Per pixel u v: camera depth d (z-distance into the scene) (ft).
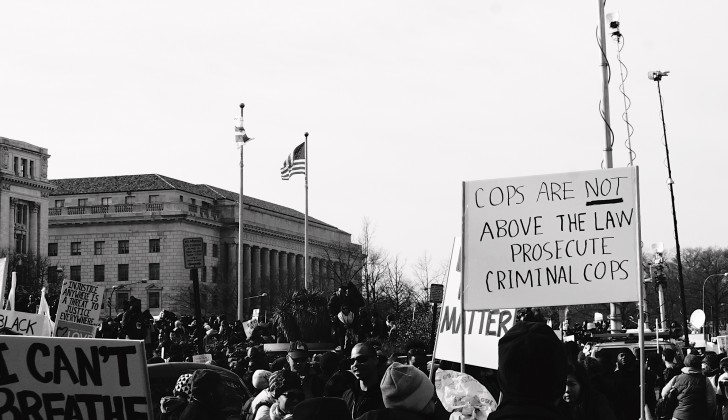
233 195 622.54
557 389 15.71
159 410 42.04
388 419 22.65
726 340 153.38
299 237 611.47
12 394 22.13
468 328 39.24
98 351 22.63
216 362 63.57
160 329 106.11
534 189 36.86
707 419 53.21
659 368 67.15
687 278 482.28
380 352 43.65
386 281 306.76
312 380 45.55
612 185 36.29
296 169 255.70
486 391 28.43
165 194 560.20
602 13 89.20
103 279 528.63
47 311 78.28
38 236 517.14
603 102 88.22
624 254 36.09
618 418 44.42
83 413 22.44
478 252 37.06
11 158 505.25
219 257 557.33
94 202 566.77
